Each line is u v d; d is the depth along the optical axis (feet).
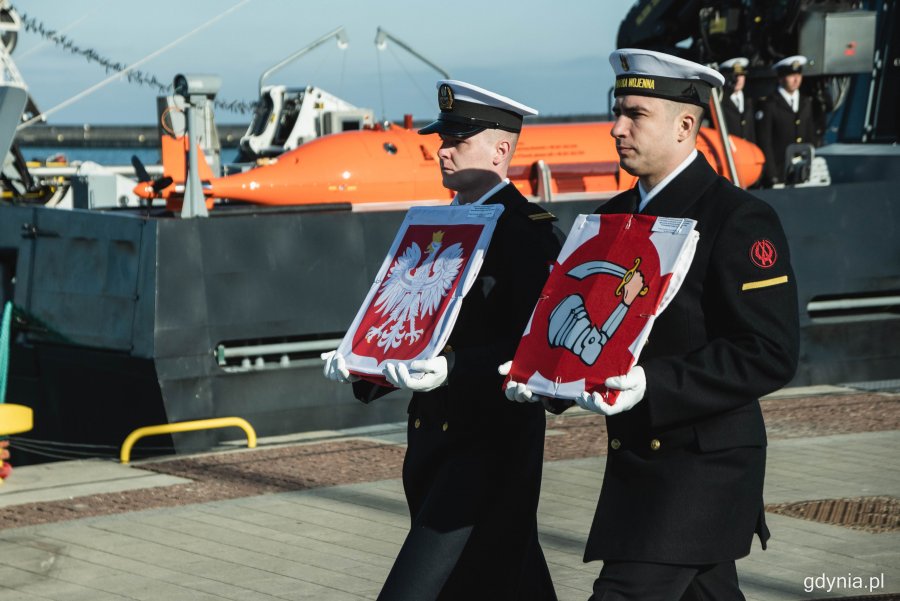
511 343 14.49
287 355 33.60
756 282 12.68
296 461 29.94
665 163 13.26
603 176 41.04
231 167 44.88
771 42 44.68
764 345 12.55
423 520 14.49
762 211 12.94
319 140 39.01
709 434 12.79
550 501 25.40
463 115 15.16
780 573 20.52
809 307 39.09
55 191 49.49
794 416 34.12
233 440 32.78
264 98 48.03
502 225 14.84
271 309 33.04
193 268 32.04
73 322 34.04
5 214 36.50
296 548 22.43
